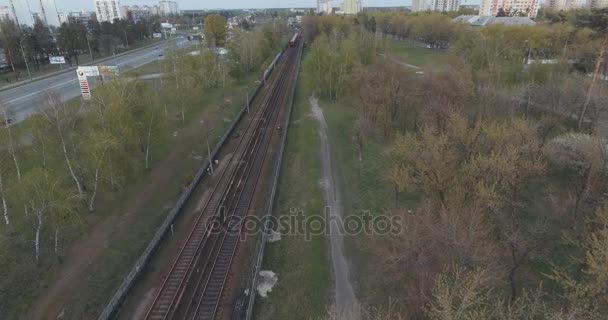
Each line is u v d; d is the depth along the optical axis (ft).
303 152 187.32
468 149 119.75
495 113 160.66
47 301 100.32
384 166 157.89
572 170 124.47
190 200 149.48
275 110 263.08
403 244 94.43
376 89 187.32
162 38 647.15
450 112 142.31
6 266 108.47
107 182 149.07
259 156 190.80
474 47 255.09
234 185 161.58
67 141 140.56
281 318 94.63
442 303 68.18
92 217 132.87
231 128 218.79
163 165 174.29
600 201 99.40
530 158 117.39
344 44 277.44
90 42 426.51
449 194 104.68
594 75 157.99
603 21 149.07
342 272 105.81
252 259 116.67
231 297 103.45
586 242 87.76
